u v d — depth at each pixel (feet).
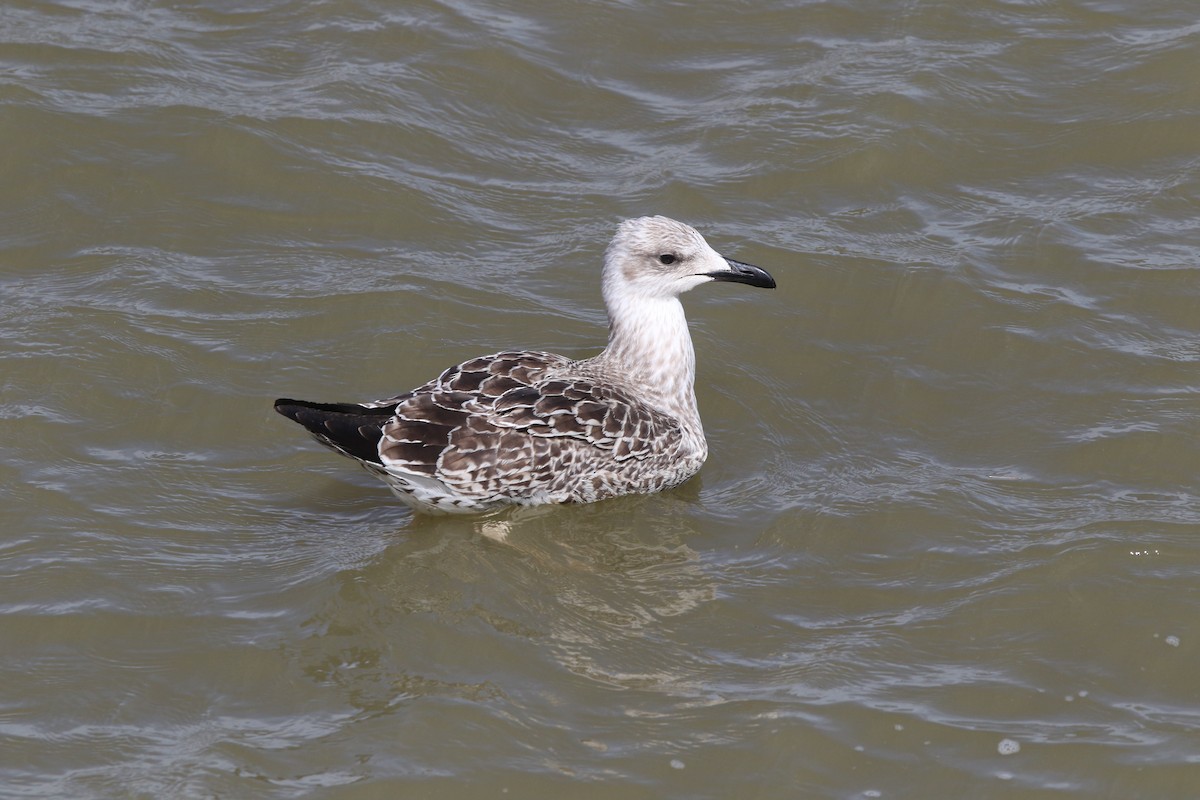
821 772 35.09
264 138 57.62
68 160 56.08
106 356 48.47
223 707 36.68
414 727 35.86
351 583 40.65
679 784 34.65
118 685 37.24
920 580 41.27
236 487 44.73
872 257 54.03
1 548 41.32
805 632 39.42
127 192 55.42
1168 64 61.36
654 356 45.98
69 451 45.16
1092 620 39.68
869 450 46.93
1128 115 59.62
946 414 48.29
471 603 40.11
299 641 38.65
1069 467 45.52
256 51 62.03
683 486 45.68
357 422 40.73
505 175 57.72
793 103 60.49
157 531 42.52
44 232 53.72
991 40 63.36
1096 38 63.21
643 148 59.06
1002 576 41.11
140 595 40.06
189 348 49.21
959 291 52.37
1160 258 53.52
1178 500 43.83
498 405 42.34
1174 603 40.06
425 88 60.85
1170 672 38.17
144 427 46.44
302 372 48.96
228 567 41.32
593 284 53.21
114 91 59.16
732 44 63.82
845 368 50.29
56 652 38.17
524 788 34.37
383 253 53.98
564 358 46.78
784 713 36.52
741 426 48.21
